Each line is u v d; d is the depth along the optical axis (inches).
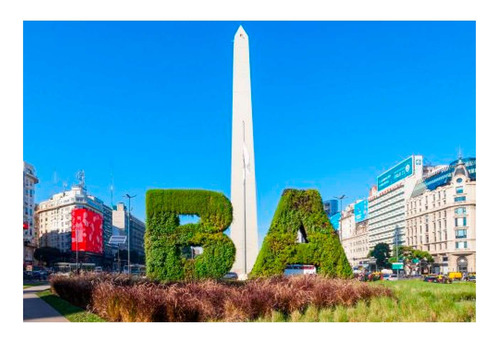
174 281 996.6
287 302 767.7
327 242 1117.1
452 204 4456.2
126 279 992.2
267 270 1085.8
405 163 5772.6
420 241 5083.7
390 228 5964.6
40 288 1659.7
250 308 730.2
